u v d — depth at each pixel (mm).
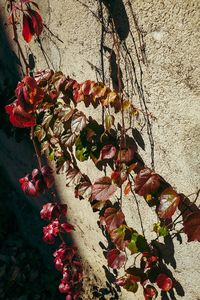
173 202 998
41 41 1404
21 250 2172
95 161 1297
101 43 1077
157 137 1023
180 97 891
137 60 964
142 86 989
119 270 1583
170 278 1263
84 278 1873
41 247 2121
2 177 2436
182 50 824
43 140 1528
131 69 1001
